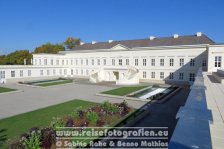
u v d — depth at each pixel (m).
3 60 88.94
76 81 57.16
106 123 17.59
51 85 46.78
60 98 30.75
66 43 106.62
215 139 3.73
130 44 63.50
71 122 16.17
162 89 41.25
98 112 19.27
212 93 10.15
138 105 25.97
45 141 12.64
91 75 57.03
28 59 92.25
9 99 29.78
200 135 2.74
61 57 72.81
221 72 23.03
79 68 70.69
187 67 49.06
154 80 54.72
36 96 32.47
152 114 21.50
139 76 55.19
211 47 36.03
